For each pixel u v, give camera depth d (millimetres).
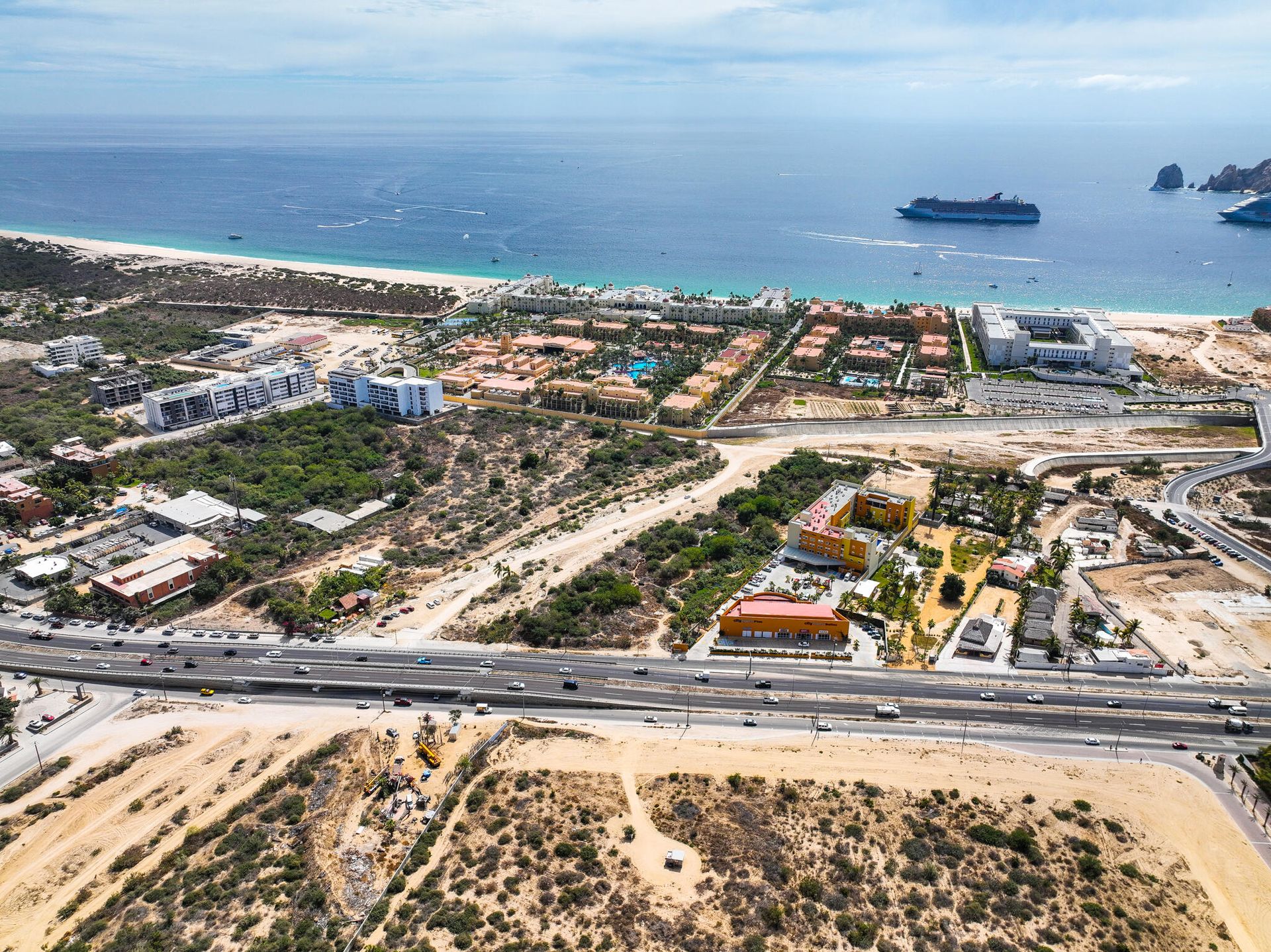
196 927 155500
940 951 148250
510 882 163000
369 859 173375
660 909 156875
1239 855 172750
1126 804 185125
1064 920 155250
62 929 159500
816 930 152375
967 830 175750
